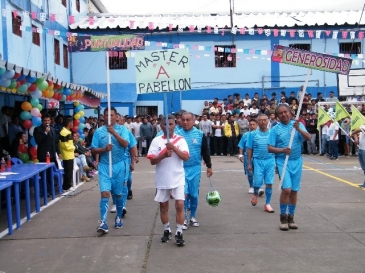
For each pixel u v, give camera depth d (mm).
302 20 23109
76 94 13602
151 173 14477
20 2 15180
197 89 23266
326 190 10633
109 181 7023
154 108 23531
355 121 13367
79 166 12812
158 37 22672
